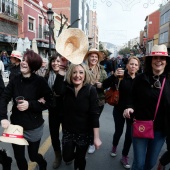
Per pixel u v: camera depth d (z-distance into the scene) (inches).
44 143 182.4
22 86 108.0
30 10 938.1
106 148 177.0
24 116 106.3
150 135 103.1
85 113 110.1
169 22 1760.6
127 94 146.1
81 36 106.2
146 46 2586.1
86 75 110.2
